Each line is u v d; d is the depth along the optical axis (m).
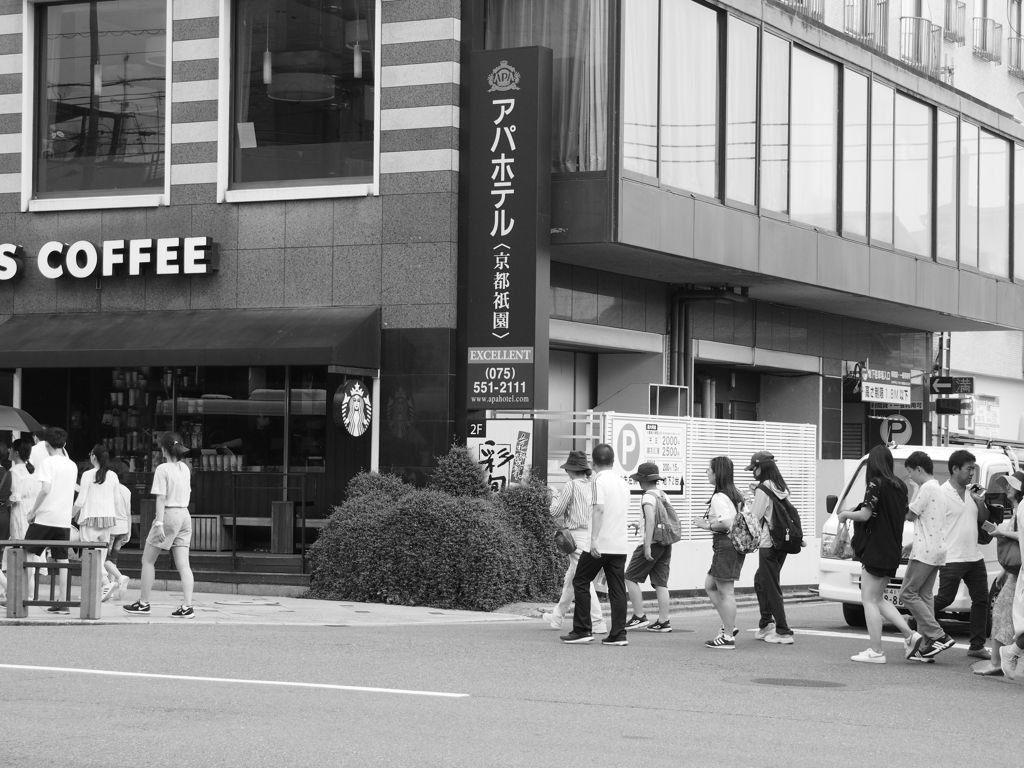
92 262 22.34
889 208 27.12
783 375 29.53
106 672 11.28
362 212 21.08
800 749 8.77
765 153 23.78
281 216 21.53
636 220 20.67
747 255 23.12
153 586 20.77
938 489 14.05
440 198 20.64
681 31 21.97
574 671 12.27
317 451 21.39
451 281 20.56
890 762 8.45
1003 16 38.47
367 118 21.39
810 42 24.88
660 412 24.61
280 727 8.91
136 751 8.06
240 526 21.56
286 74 21.88
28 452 17.83
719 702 10.70
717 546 14.83
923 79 28.08
